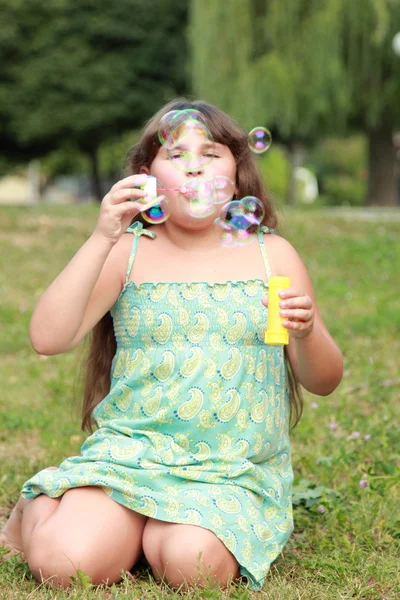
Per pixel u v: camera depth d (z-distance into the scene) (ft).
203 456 8.13
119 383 8.45
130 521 7.87
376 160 63.46
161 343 8.38
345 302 25.07
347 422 13.42
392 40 52.03
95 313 8.56
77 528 7.67
